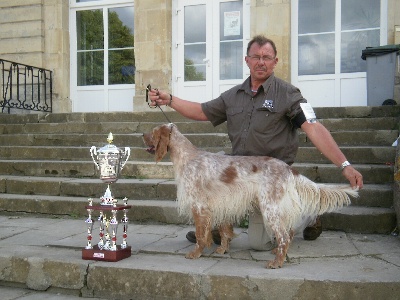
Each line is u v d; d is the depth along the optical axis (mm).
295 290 2904
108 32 9516
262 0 8062
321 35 8055
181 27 8844
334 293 2861
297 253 3512
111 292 3260
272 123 3562
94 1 9508
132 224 4734
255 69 3521
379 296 2830
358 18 7863
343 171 3309
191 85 8836
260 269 3139
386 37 7691
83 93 9688
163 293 3139
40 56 9430
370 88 6793
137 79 8875
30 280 3463
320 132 3408
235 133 3727
